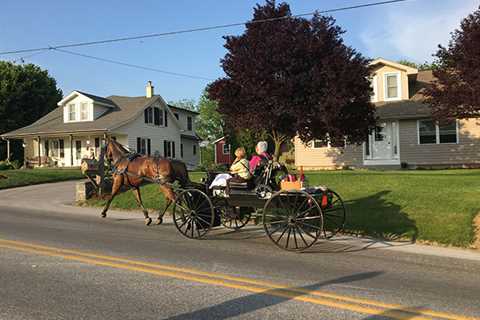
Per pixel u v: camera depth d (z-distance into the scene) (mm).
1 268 7094
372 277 6766
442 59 18531
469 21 17641
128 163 11992
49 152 40750
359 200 12906
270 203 9086
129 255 8086
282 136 22250
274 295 5789
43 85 53781
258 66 20016
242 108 21281
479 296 5840
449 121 18859
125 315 5055
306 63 20453
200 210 9984
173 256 8062
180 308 5289
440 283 6473
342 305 5414
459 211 10820
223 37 21750
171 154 44875
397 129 26562
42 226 11516
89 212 14586
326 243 9508
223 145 54938
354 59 20625
